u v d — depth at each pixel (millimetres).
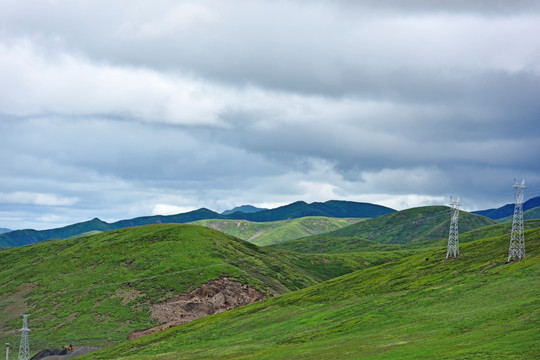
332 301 136875
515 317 79938
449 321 88688
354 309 119875
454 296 105438
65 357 146000
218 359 99312
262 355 95062
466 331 79750
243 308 163750
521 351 62375
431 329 86688
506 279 105375
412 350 74562
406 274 142125
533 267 107188
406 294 119438
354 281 157625
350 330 102250
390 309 110125
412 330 89438
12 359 154500
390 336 89000
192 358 106125
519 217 120188
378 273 157875
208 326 144000
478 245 153250
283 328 121062
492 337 72188
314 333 108125
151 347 132250
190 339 132625
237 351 105062
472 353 66062
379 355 76125
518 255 116938
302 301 147625
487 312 87438
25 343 149250
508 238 149500
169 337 141125
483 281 109375
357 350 83375
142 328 169875
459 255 143750
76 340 163625
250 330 128250
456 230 146250
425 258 156625
